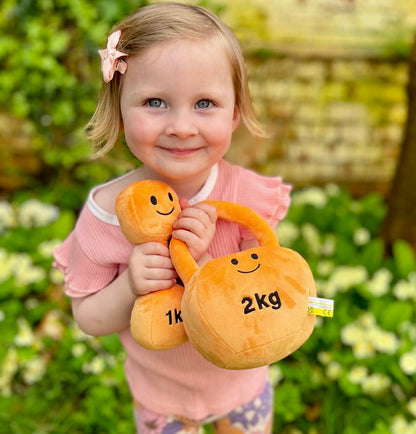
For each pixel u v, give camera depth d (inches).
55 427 83.8
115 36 39.3
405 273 106.7
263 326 33.3
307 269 37.3
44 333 99.3
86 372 90.4
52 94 134.1
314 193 136.6
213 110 38.5
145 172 45.9
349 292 102.3
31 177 160.1
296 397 85.4
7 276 104.7
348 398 87.2
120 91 41.0
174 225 39.8
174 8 39.6
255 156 149.6
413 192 109.7
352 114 156.2
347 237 124.7
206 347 34.0
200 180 45.4
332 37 151.5
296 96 154.3
